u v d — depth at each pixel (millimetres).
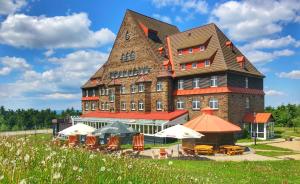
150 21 67812
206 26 58906
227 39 57844
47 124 121938
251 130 50938
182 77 55250
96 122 65312
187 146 34688
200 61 53594
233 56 54094
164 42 64750
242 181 18281
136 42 62969
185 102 54219
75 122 71688
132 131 32344
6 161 5266
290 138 47250
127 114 61875
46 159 6234
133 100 62469
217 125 37344
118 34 67250
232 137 38656
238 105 50500
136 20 64438
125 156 10703
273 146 40594
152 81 58781
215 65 50969
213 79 50844
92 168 6848
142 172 8102
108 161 8805
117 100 65688
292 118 74375
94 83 76875
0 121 109500
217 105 49688
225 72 49031
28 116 119000
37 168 5891
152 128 51406
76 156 8516
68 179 5168
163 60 59219
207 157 31328
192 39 59219
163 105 56156
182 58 58219
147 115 56781
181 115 52219
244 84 52938
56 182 4910
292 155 33281
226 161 27875
